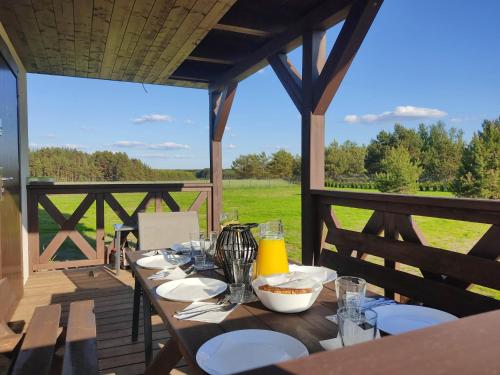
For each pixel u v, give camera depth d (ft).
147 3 8.55
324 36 10.32
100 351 7.40
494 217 5.62
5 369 4.49
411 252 6.39
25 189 13.65
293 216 34.45
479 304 5.03
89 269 14.28
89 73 14.62
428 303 5.69
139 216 9.52
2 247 8.91
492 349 1.43
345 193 8.91
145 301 6.55
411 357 1.38
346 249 8.12
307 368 1.33
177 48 11.60
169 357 3.94
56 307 5.84
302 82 10.58
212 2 8.48
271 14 10.98
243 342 3.06
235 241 5.09
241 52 14.78
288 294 3.71
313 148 10.29
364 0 8.16
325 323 3.58
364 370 1.32
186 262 6.12
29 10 8.87
